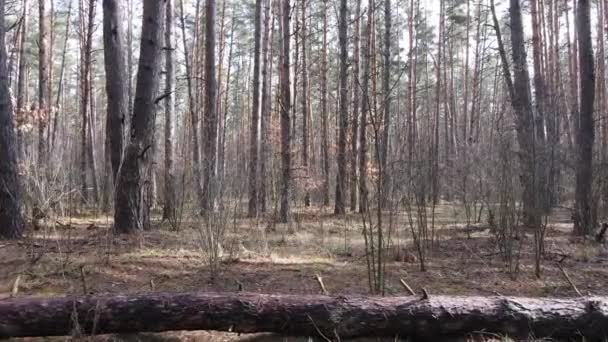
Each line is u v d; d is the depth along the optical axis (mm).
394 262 6094
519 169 5883
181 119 31016
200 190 5625
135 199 7547
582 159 8211
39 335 3459
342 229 9391
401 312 3631
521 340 3652
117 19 7789
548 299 3811
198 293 3688
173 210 8273
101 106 35875
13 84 22906
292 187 11430
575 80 19766
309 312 3611
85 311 3455
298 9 18000
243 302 3607
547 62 20031
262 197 10898
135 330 3545
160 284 4891
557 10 21859
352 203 14062
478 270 5629
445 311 3646
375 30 18641
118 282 4902
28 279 4871
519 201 5738
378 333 3666
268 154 11852
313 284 4977
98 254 5898
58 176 7094
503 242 5832
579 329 3641
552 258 6270
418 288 4887
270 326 3625
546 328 3648
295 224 9406
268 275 5289
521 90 9844
